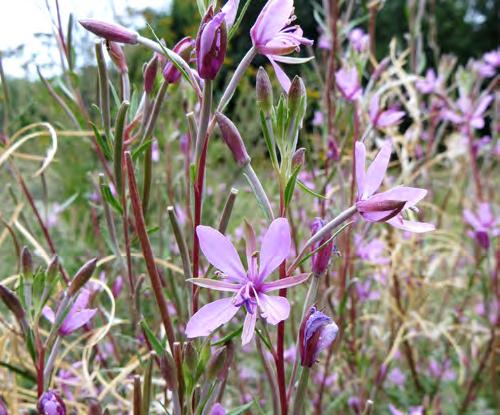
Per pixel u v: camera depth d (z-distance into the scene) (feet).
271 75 1.65
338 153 0.86
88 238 1.20
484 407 1.15
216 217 1.14
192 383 0.42
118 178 0.53
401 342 1.08
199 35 0.40
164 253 0.86
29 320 0.48
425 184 1.30
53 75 0.90
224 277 0.39
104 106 0.53
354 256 0.90
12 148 0.65
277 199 0.94
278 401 0.47
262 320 0.43
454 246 1.21
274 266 0.38
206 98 0.41
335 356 0.92
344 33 0.97
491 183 1.55
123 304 0.99
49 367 0.47
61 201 1.54
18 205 0.71
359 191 0.42
